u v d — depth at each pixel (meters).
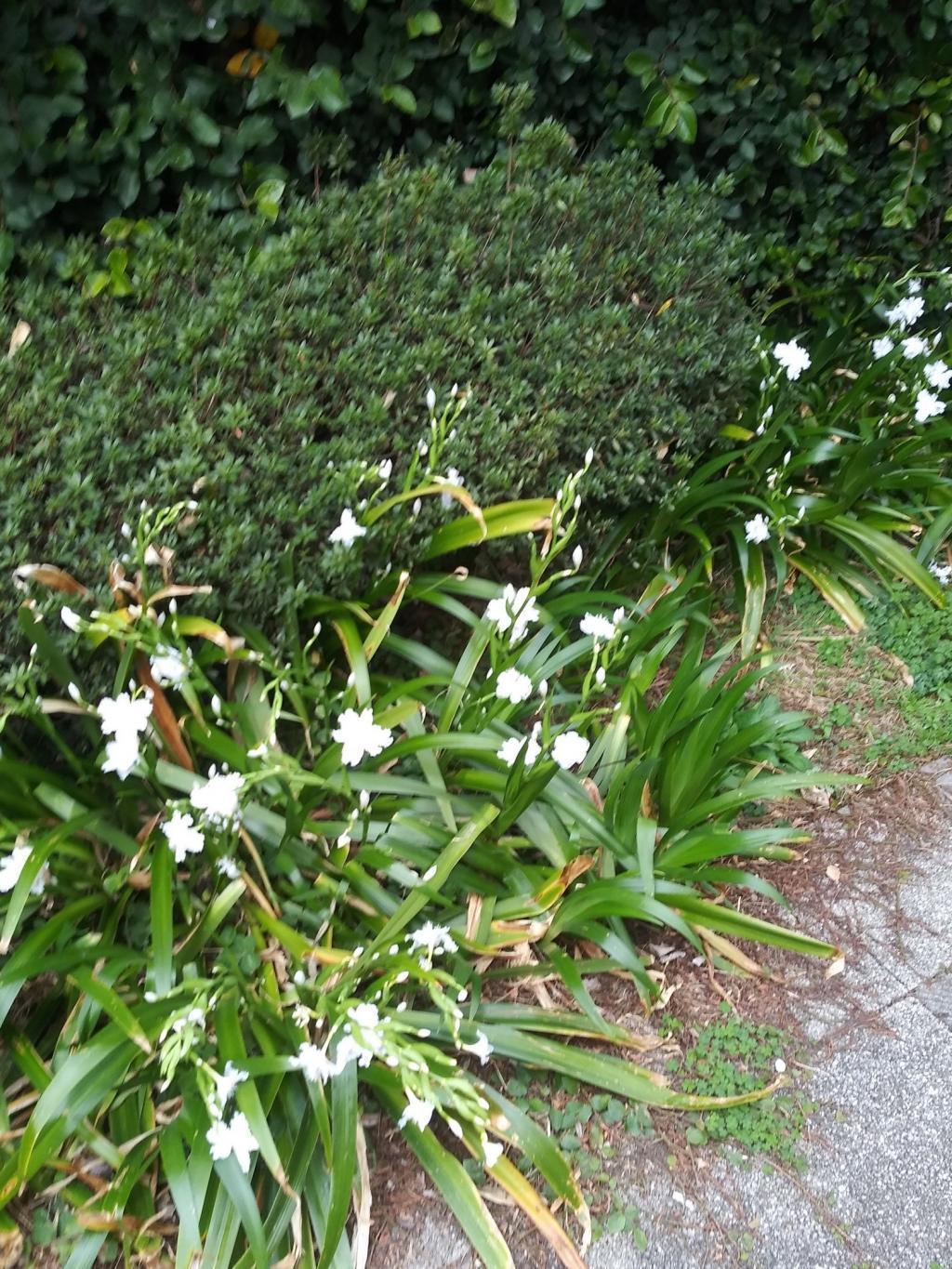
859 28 3.64
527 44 3.19
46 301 2.55
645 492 2.97
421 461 2.56
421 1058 1.63
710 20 3.51
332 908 2.10
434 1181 1.81
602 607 3.04
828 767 2.89
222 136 2.86
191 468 2.26
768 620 3.31
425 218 2.87
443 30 3.11
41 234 2.79
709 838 2.29
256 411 2.48
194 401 2.39
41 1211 1.81
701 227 3.33
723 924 2.23
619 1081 2.01
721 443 3.35
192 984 1.84
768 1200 1.95
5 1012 1.77
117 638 2.02
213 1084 1.66
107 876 2.09
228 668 2.35
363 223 2.80
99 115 2.83
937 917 2.53
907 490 3.60
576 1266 1.77
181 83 2.80
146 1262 1.74
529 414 2.71
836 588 3.34
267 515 2.36
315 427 2.56
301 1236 1.74
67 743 2.26
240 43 2.92
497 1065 2.08
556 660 2.53
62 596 2.09
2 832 1.95
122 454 2.26
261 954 2.08
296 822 2.08
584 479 2.80
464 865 2.21
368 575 2.55
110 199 2.85
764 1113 2.07
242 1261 1.67
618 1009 2.22
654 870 2.29
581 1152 1.98
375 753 2.02
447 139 3.36
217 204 2.89
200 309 2.56
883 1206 1.96
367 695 2.28
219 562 2.24
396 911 2.02
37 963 1.81
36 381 2.33
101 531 2.24
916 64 3.78
